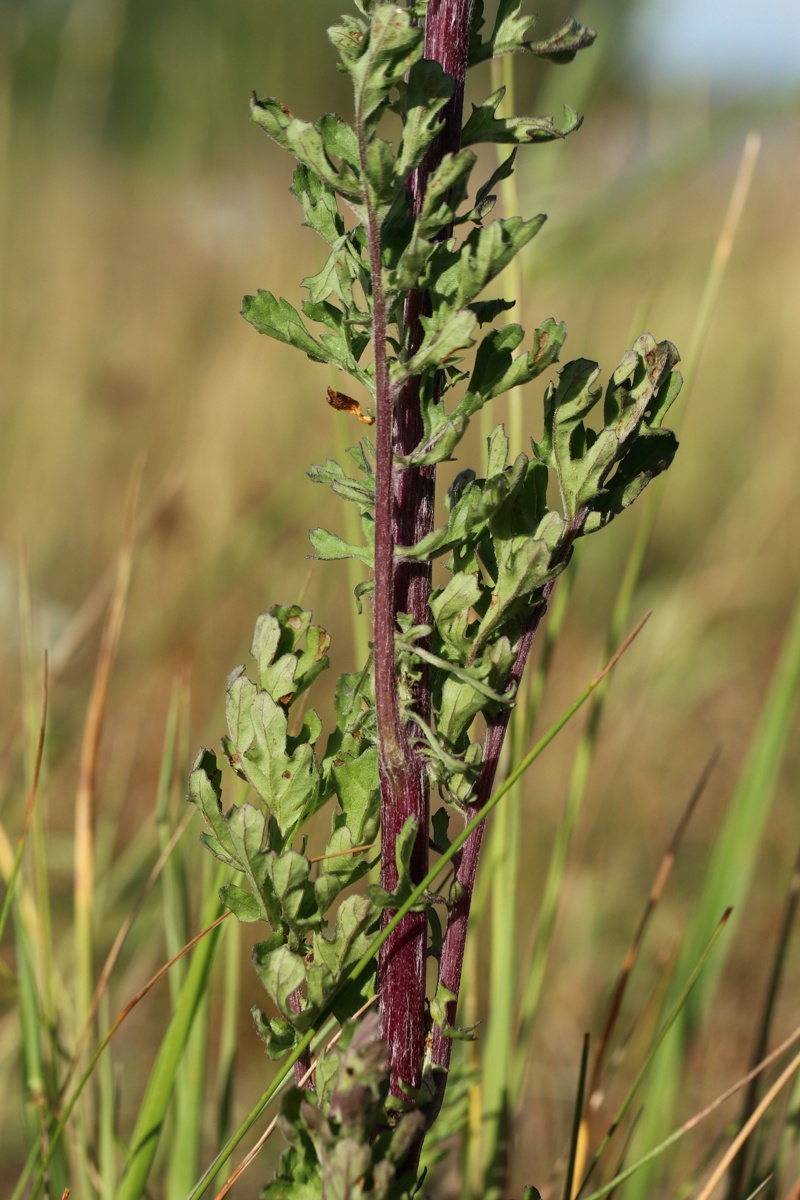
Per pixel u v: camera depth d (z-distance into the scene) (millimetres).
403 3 1006
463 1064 1174
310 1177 988
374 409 1017
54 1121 1182
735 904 1326
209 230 4516
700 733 2773
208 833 1014
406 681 1001
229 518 2863
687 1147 1510
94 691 1250
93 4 4637
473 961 1213
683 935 1370
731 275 4156
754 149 1448
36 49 4543
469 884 1012
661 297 3590
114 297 3848
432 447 993
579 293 3266
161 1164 1419
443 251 988
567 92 1936
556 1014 1975
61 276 3861
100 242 4121
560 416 1005
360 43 967
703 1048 1737
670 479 3695
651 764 2607
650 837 2422
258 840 994
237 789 1272
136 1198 1132
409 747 999
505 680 1011
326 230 1001
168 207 4543
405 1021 1004
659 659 2572
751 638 3096
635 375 1008
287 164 4996
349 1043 975
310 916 1005
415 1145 1001
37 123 4539
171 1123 1233
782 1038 1897
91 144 4672
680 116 2154
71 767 2275
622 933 2191
